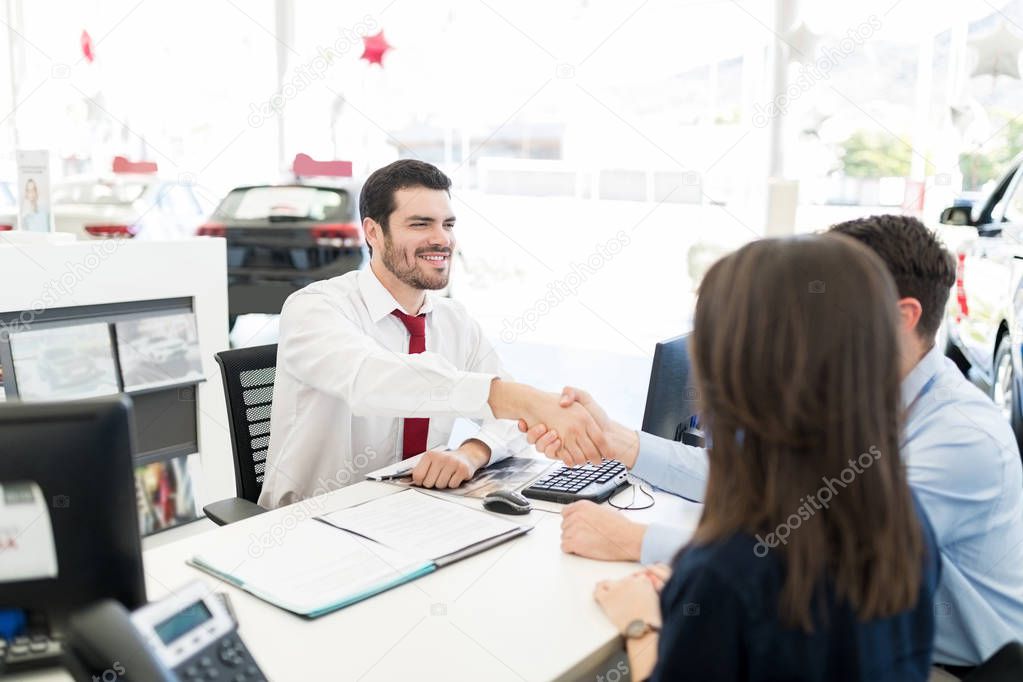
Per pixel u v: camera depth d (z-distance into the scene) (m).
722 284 0.70
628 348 4.46
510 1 4.49
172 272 2.59
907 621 0.73
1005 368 2.74
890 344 0.67
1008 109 2.98
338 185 4.40
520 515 1.40
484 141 4.81
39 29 5.56
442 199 1.78
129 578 0.77
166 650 0.76
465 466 1.55
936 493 1.14
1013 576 1.21
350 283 1.85
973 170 3.07
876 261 0.69
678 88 3.98
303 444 1.73
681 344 1.54
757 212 3.68
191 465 2.71
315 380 1.63
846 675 0.69
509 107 4.67
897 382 0.69
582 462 1.43
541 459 1.72
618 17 4.14
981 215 2.95
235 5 5.09
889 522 0.67
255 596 1.08
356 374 1.54
